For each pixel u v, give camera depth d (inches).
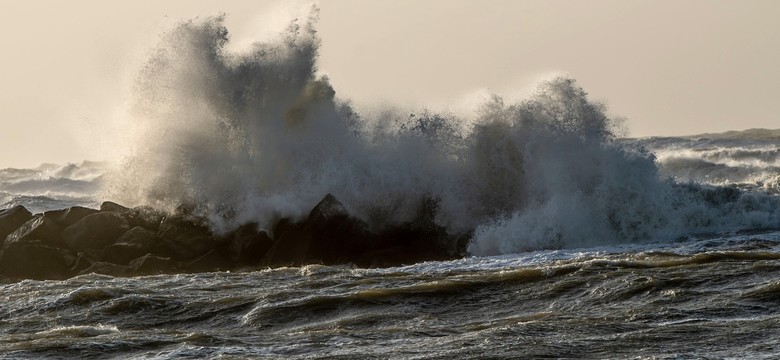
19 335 1849.2
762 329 1626.5
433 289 2073.1
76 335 1823.3
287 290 2182.6
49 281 2534.5
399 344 1649.9
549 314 1833.2
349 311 1966.0
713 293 1894.7
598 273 2111.2
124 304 2096.5
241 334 1819.6
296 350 1636.3
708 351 1518.2
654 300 1886.1
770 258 2222.0
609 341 1599.4
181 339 1739.7
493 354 1546.5
